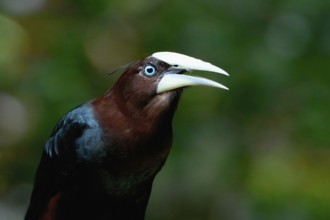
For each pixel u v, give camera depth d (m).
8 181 15.13
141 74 8.45
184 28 14.84
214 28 14.67
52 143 8.86
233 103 14.73
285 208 14.26
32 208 9.19
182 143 14.70
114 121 8.48
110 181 8.62
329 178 14.45
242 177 15.21
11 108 15.18
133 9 15.30
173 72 8.42
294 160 14.77
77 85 14.40
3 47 14.70
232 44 14.62
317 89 14.77
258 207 14.41
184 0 14.92
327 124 14.49
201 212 15.79
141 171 8.57
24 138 15.12
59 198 8.85
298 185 14.41
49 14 15.66
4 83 14.80
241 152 15.13
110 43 15.52
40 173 9.06
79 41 15.03
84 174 8.66
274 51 14.88
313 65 14.91
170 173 14.97
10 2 15.58
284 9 14.97
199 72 14.38
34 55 15.09
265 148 15.19
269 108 14.92
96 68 15.34
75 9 15.64
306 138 14.68
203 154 14.98
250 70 14.53
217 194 15.61
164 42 14.95
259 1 15.09
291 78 14.80
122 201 8.77
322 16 14.91
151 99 8.39
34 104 14.80
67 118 8.78
